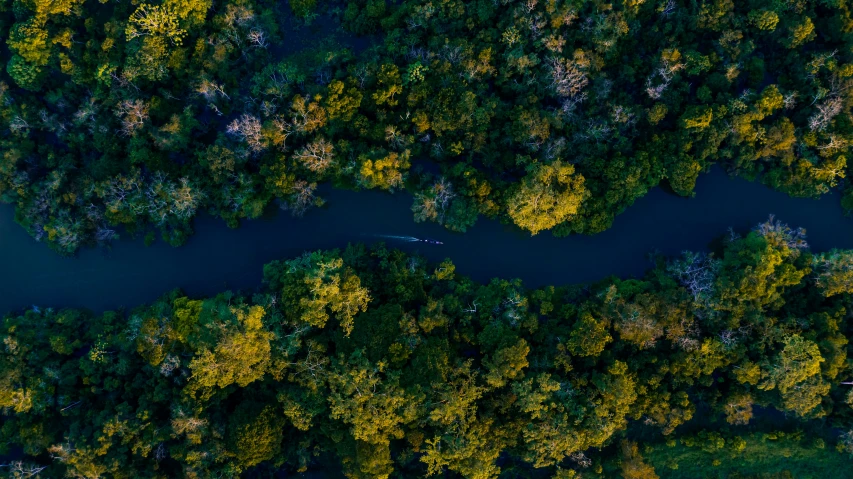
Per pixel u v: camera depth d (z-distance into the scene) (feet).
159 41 182.19
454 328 182.91
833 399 180.96
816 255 184.85
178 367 176.04
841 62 182.29
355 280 175.01
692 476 186.70
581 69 180.86
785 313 182.91
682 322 176.45
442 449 171.32
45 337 187.21
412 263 187.42
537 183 173.47
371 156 181.57
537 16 180.55
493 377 169.37
